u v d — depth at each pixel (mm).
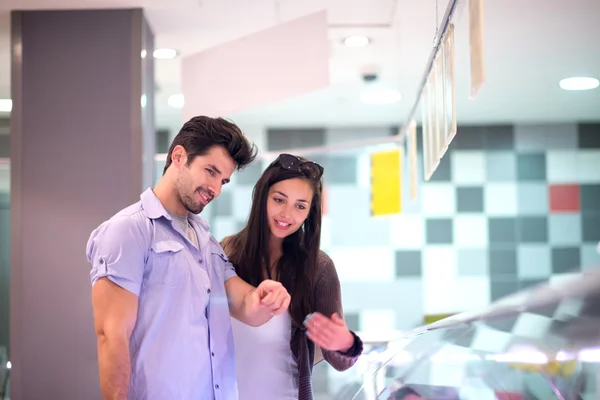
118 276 2074
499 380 1481
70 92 4324
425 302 7586
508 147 7582
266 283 2285
